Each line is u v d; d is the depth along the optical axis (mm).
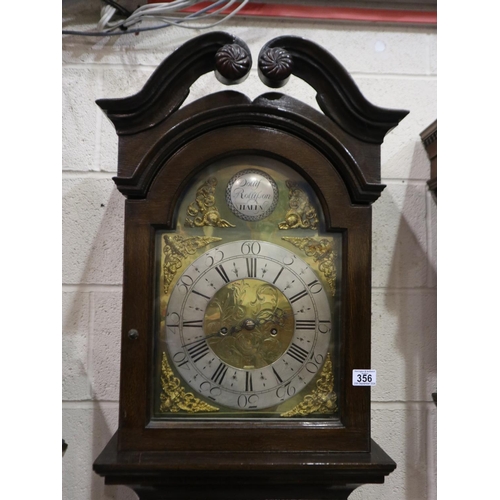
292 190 810
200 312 788
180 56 765
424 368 1066
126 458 735
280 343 790
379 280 1073
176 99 789
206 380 781
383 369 1062
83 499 1020
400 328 1069
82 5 1072
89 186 1055
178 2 1020
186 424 765
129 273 770
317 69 787
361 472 738
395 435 1056
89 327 1037
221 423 769
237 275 794
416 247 1082
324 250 804
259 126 793
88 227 1050
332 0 1088
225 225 800
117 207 1056
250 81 1069
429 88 1101
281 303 794
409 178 1090
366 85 1094
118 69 1071
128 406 758
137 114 774
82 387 1029
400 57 1100
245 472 736
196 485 767
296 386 787
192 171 785
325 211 796
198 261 792
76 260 1044
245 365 784
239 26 1079
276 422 775
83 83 1066
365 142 799
